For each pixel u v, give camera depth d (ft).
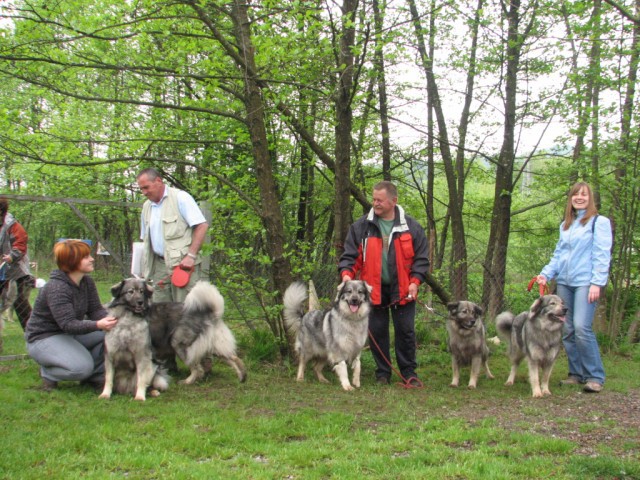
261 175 23.06
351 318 19.34
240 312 24.62
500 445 12.85
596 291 19.04
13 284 26.23
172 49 23.98
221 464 11.39
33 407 15.30
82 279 17.99
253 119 22.79
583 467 11.19
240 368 19.90
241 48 22.26
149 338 17.31
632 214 29.68
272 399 17.42
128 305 16.90
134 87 27.37
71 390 17.34
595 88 31.12
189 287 20.40
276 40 21.29
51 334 17.31
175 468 10.92
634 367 24.58
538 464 11.46
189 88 29.30
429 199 46.42
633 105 28.94
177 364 21.57
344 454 12.06
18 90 35.55
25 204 63.82
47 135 25.44
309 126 32.58
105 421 14.14
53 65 23.15
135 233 70.90
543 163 41.27
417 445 12.92
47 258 72.02
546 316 18.84
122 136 32.68
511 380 21.18
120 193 38.86
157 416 14.94
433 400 17.71
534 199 45.80
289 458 11.81
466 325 20.01
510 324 21.76
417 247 20.16
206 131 29.45
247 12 23.88
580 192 19.75
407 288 20.01
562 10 29.81
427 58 33.68
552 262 20.67
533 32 33.24
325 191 38.19
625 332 31.83
